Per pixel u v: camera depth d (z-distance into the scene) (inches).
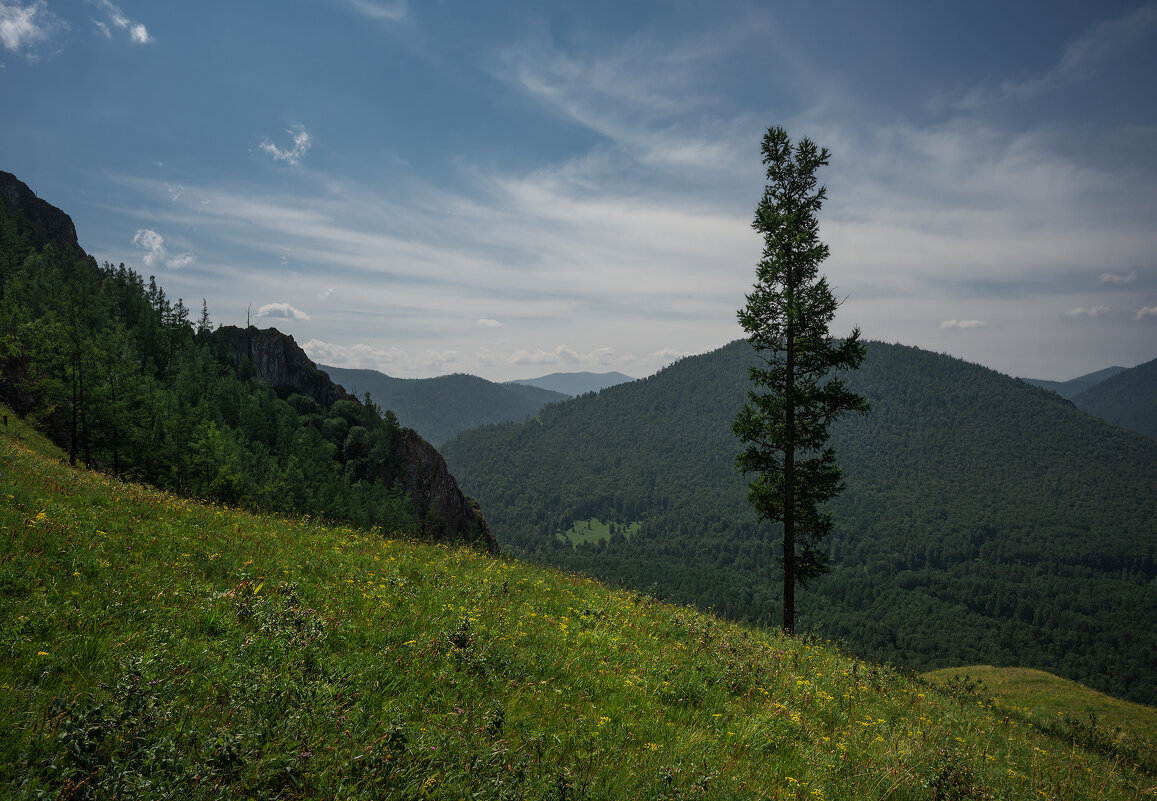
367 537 556.1
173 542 352.8
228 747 142.0
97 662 183.6
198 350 5123.0
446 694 221.0
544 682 257.1
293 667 207.8
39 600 219.6
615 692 273.1
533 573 555.2
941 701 484.1
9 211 6058.1
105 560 283.4
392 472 4980.3
